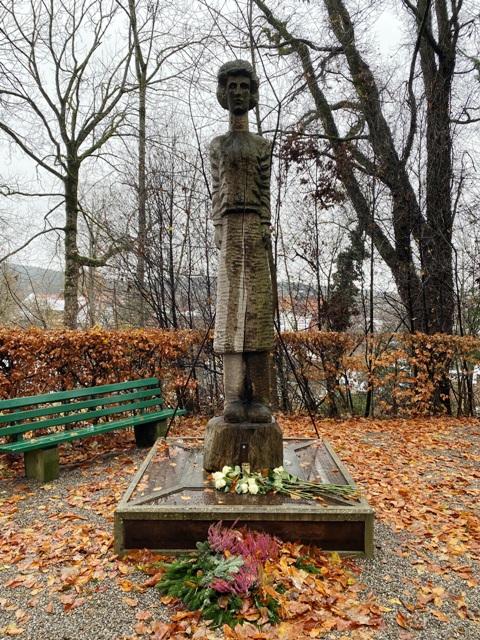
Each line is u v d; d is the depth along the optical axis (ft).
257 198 12.65
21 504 13.85
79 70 36.86
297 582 8.92
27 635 8.00
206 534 10.28
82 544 11.01
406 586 9.55
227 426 12.46
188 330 26.89
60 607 8.73
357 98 33.47
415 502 14.34
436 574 10.05
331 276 35.50
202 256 33.12
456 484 16.26
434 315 32.63
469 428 25.71
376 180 31.53
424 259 31.81
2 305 49.26
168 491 11.19
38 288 49.62
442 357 28.94
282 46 31.65
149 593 9.09
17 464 17.93
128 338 22.44
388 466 18.24
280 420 27.22
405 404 29.25
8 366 18.69
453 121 32.27
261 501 10.73
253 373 13.02
